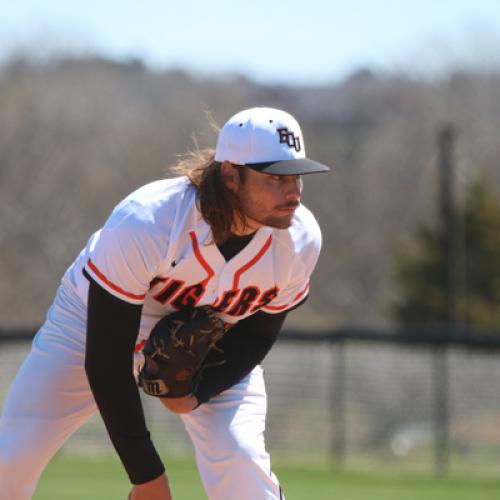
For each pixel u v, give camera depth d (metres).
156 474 12.06
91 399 13.05
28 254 72.19
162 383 12.65
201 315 12.44
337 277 77.50
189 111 74.50
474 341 38.09
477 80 83.31
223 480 12.58
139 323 11.88
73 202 73.75
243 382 13.32
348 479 32.16
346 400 39.41
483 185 83.25
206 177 11.66
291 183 11.48
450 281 72.62
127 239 11.48
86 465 34.16
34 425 12.68
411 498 27.38
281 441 40.47
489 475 35.50
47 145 74.38
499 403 37.88
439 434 37.97
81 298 12.91
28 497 12.95
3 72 78.94
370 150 78.06
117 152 74.69
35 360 12.94
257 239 12.09
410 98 80.12
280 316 13.28
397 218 79.12
